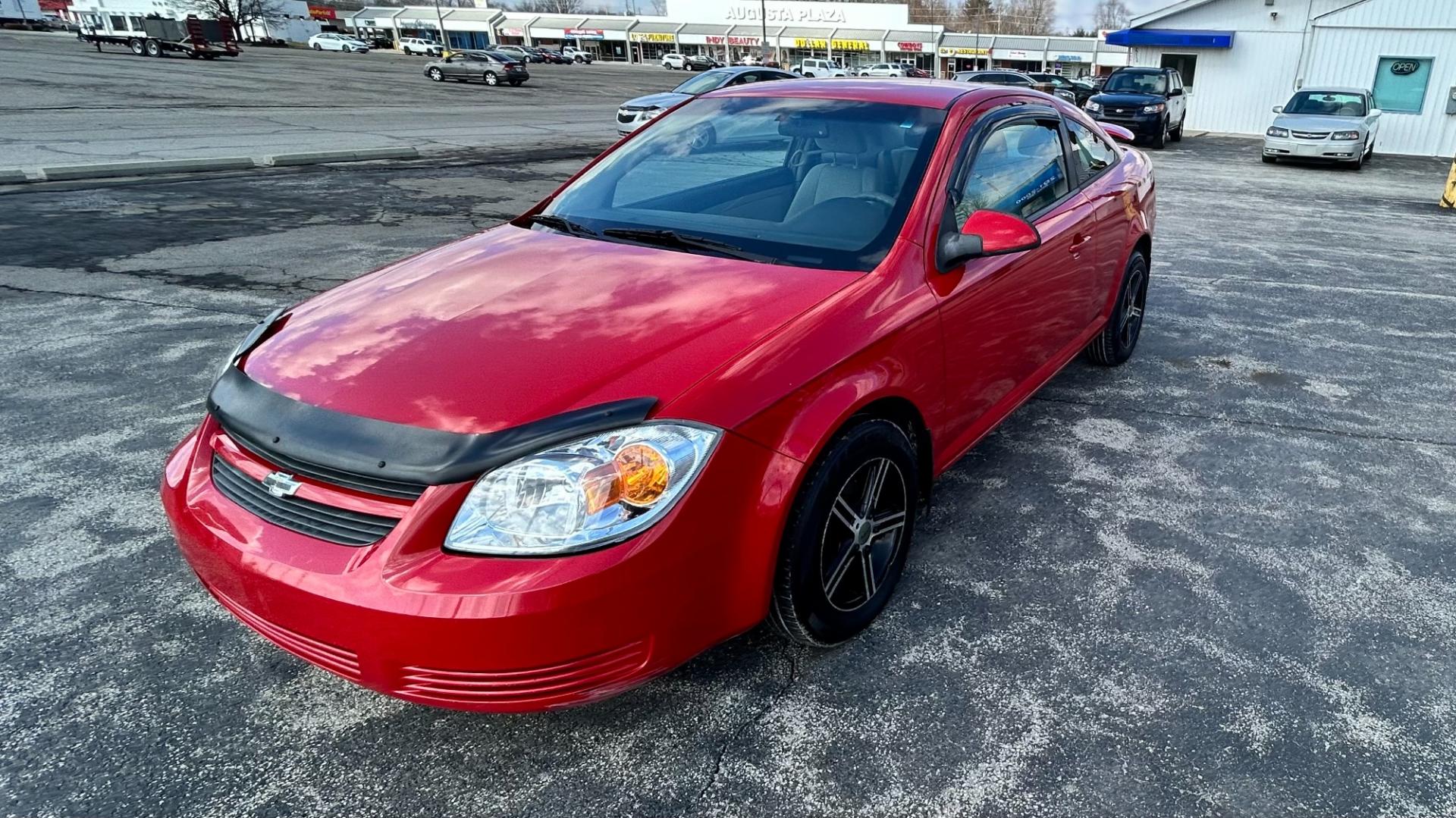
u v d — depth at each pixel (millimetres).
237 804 1842
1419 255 7863
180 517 1940
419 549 1646
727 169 2979
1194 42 22078
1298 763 1972
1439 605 2564
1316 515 3090
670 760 1972
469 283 2357
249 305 5449
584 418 1713
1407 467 3488
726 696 2168
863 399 2100
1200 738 2045
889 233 2510
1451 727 2086
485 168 12281
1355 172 15453
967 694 2180
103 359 4453
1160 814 1839
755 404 1868
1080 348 3846
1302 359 4840
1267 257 7652
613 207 2938
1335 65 20828
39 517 2938
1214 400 4211
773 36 78250
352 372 1909
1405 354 4953
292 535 1754
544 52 64625
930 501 2734
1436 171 16188
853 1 93312
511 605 1595
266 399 1899
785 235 2576
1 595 2510
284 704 2127
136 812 1813
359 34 83438
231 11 60906
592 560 1640
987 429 3014
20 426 3643
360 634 1650
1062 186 3494
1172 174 14227
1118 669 2273
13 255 6621
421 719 2088
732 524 1840
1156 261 7445
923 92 3105
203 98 22500
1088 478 3354
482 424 1709
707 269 2387
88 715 2070
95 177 10383
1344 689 2209
